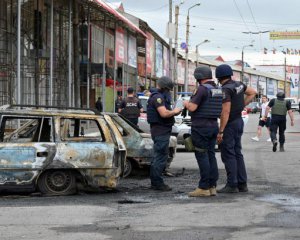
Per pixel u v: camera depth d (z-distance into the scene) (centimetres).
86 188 935
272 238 607
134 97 1636
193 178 1130
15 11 1961
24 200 857
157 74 4694
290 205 808
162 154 958
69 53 2062
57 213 751
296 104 6819
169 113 933
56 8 2225
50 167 883
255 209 774
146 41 3919
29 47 2044
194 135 873
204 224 679
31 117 903
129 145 1121
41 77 2155
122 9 4125
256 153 1700
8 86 1898
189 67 6638
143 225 675
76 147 895
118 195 910
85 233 635
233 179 922
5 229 656
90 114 923
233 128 916
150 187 985
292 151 1775
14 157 874
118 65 3378
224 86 908
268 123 2244
